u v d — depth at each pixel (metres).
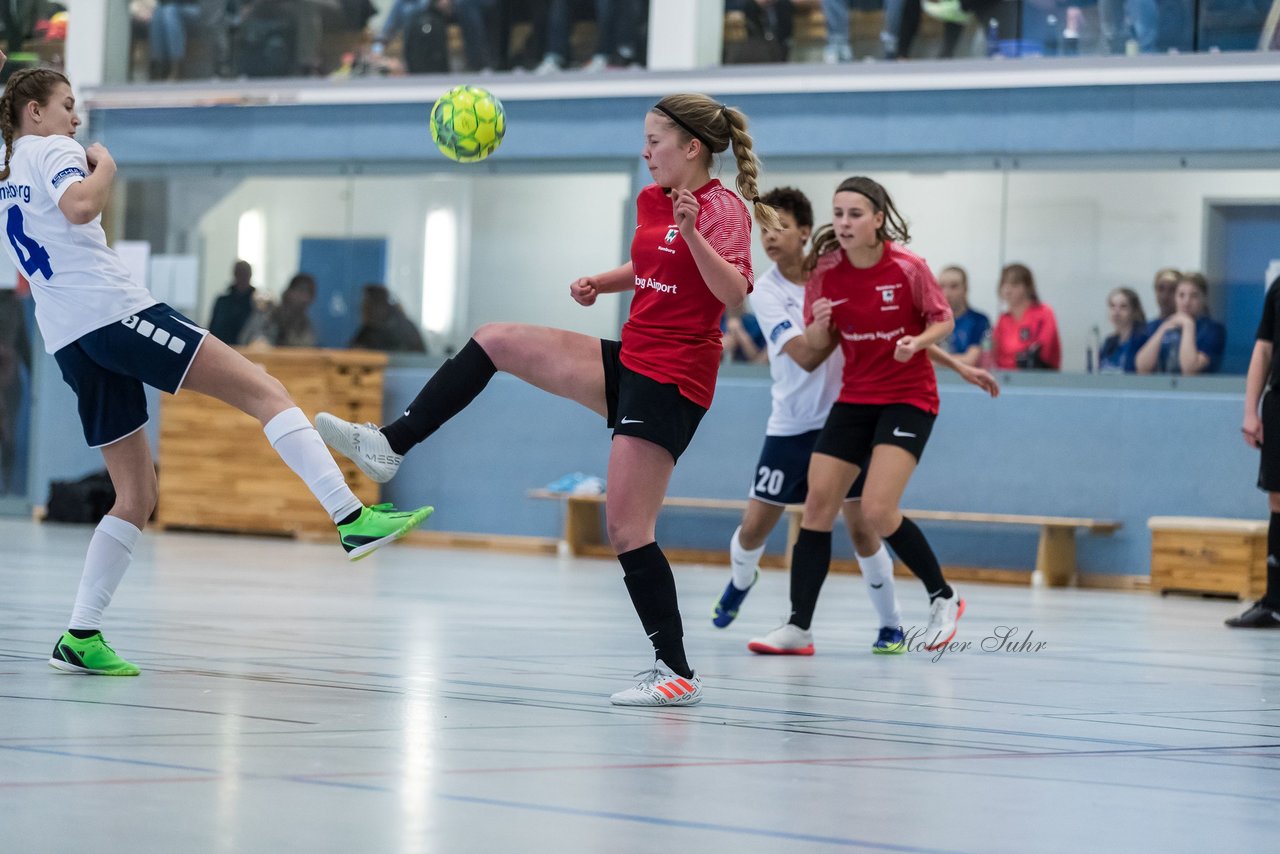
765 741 5.38
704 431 20.69
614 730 5.50
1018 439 19.31
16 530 20.50
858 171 20.38
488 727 5.45
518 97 21.98
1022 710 6.61
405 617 10.55
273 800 3.96
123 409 6.64
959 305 19.78
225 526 21.89
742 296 6.23
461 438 21.98
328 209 22.78
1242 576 17.09
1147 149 19.05
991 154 19.72
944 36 20.12
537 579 15.57
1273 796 4.65
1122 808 4.34
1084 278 19.31
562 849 3.50
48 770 4.28
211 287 23.27
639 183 21.42
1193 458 18.59
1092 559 19.00
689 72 21.11
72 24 24.02
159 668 6.92
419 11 22.56
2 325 24.11
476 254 22.19
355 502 6.43
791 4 20.81
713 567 19.72
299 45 23.14
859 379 9.02
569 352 6.47
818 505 8.98
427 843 3.51
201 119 23.34
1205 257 18.80
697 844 3.62
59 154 6.45
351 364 21.34
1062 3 19.59
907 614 12.62
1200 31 18.97
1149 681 8.12
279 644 8.30
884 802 4.27
